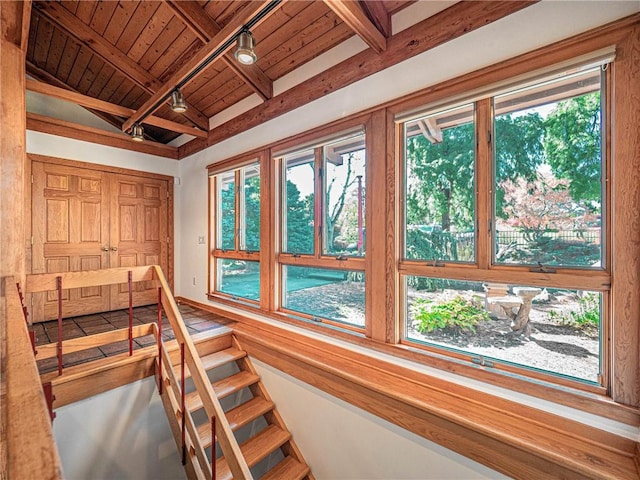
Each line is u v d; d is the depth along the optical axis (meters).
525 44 1.51
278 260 2.91
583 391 1.41
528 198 1.57
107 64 3.27
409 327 2.03
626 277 1.28
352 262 2.31
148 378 2.29
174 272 4.36
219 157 3.62
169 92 2.54
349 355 2.26
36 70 3.40
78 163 3.54
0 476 0.53
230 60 2.55
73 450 1.97
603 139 1.37
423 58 1.88
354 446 1.99
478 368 1.68
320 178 2.55
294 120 2.69
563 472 1.27
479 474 1.50
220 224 3.79
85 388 2.02
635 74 1.25
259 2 1.66
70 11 2.72
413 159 2.01
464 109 1.79
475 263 1.74
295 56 2.57
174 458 2.40
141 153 4.06
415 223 2.00
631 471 1.18
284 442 2.34
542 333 1.55
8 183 1.88
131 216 3.96
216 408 1.44
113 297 3.80
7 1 1.64
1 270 1.81
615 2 1.29
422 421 1.68
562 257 1.48
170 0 2.24
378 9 1.96
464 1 1.71
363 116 2.18
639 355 1.26
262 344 2.63
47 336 2.84
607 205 1.35
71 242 3.49
